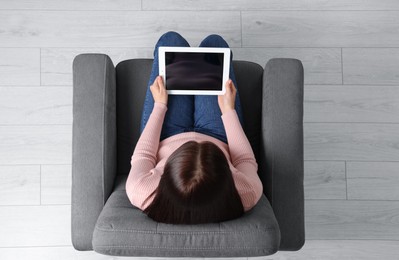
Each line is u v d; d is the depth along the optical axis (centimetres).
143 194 113
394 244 187
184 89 148
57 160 187
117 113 157
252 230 106
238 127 139
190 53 147
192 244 105
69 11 195
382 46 199
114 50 195
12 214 182
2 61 190
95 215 134
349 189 191
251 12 199
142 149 132
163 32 197
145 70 162
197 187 98
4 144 186
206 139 140
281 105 139
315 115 195
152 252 107
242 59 198
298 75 141
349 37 199
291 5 200
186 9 198
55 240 182
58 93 191
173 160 103
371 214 189
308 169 192
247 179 116
